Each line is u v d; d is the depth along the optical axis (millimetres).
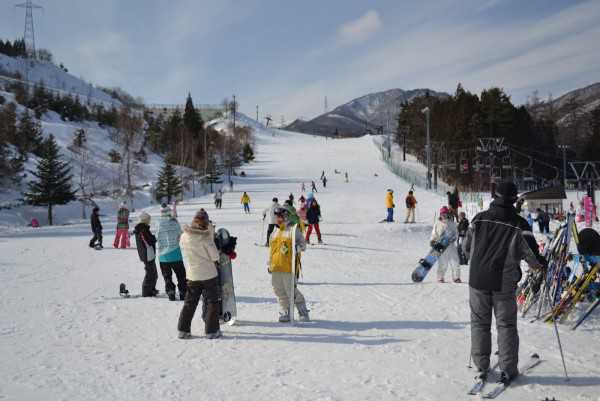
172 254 8680
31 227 29453
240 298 8820
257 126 173125
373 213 31516
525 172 74625
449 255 10516
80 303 8383
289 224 7035
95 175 57438
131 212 41219
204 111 189500
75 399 4281
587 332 6152
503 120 77750
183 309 6281
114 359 5402
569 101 131125
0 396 4348
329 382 4629
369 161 89000
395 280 10828
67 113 89875
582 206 30578
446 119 84500
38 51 180375
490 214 4836
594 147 89625
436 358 5305
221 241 6969
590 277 6609
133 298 8906
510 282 4629
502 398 4188
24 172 49469
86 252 15938
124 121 73125
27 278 10945
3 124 56406
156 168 70125
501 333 4633
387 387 4480
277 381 4672
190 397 4309
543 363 5039
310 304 8242
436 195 45375
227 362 5270
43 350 5738
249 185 63812
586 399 4148
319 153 104938
